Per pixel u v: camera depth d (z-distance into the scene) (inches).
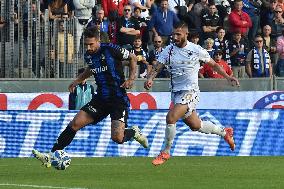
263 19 2650.1
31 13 2217.0
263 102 2223.2
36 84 2204.7
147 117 2016.5
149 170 1589.6
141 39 2463.1
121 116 1406.3
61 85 2215.8
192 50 1536.7
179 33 1529.3
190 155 2017.7
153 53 2379.4
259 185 1302.9
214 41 2445.9
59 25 2266.2
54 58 2257.6
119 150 2005.4
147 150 2011.6
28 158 1950.1
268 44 2588.6
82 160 1867.6
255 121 2044.8
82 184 1312.7
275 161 1823.3
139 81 2251.5
